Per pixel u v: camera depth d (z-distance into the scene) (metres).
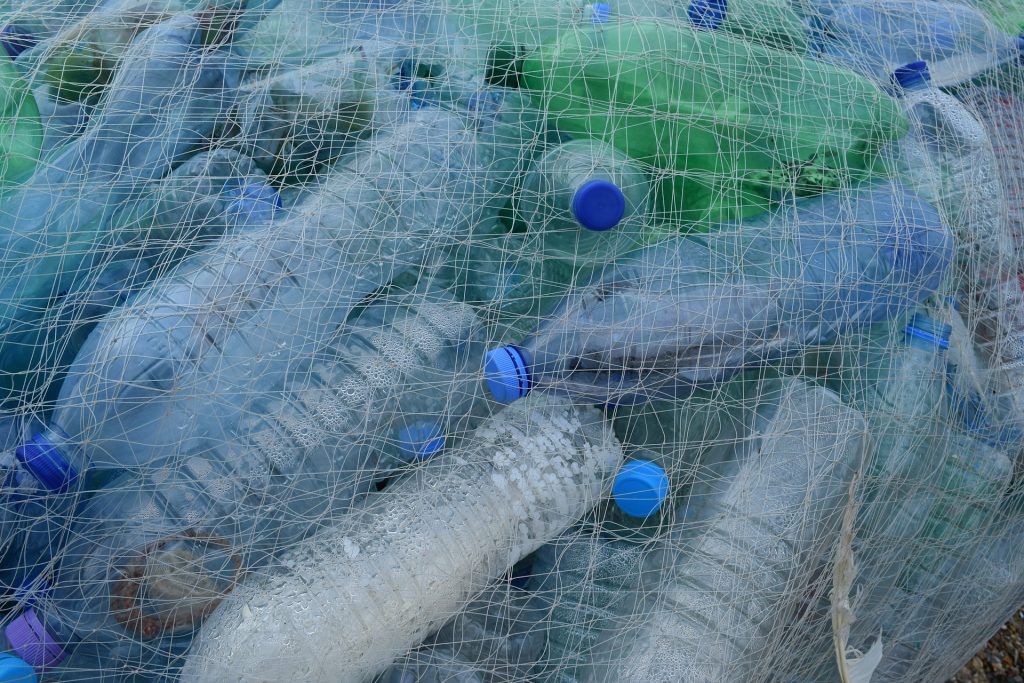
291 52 0.98
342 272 0.90
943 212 0.92
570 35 0.97
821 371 0.91
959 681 1.37
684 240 0.90
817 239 0.88
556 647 0.87
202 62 0.93
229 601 0.77
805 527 0.84
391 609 0.79
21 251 0.89
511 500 0.85
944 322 0.93
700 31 0.96
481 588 0.84
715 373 0.86
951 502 0.93
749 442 0.88
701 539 0.86
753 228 0.89
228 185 0.92
